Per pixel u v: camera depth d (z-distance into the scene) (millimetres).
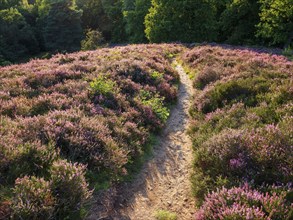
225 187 6125
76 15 63781
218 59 18297
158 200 6734
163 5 41188
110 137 7922
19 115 8688
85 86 11555
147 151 8773
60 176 5473
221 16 43438
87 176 6465
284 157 6418
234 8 41312
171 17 41344
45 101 9570
